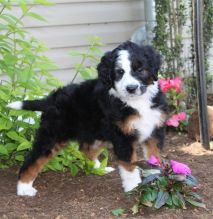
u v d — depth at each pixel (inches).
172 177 50.2
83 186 58.5
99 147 61.4
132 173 54.5
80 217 50.0
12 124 60.4
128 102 54.6
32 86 59.7
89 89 57.8
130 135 54.6
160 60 56.4
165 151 68.1
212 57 91.0
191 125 72.9
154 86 55.7
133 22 90.7
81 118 57.4
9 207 52.9
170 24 82.7
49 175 62.0
